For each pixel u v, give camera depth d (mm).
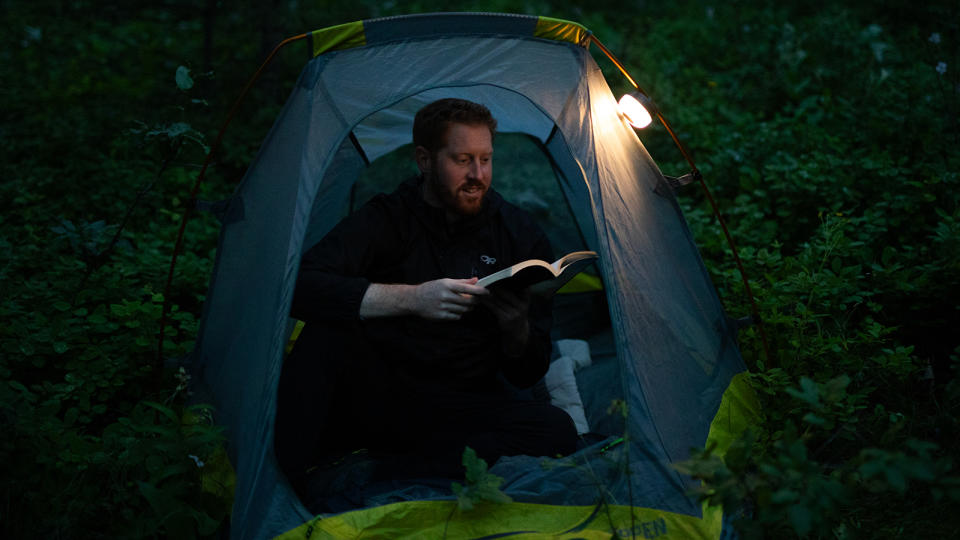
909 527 2395
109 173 4949
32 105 6355
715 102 6035
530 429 2611
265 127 5984
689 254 2961
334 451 2791
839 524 2359
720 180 4801
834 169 4352
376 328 2592
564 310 4008
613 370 3430
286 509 2203
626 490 2281
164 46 8125
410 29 2646
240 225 2729
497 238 2857
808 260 3584
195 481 2414
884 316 3436
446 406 2631
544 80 2709
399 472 2588
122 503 2363
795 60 6137
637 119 2814
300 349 2578
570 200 4043
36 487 2418
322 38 2605
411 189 2822
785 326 3223
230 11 7734
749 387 2887
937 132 4676
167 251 4293
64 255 3959
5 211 4547
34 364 3068
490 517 2213
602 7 9383
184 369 2746
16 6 8789
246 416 2338
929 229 3824
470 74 2676
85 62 7664
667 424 2438
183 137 3494
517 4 9008
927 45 5828
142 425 2500
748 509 2406
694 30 7871
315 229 3607
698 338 2781
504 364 2781
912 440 1828
